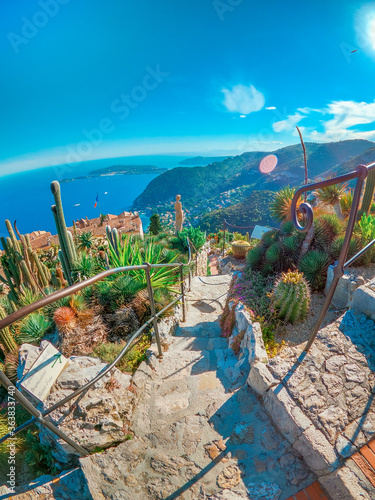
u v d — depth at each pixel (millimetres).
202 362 3057
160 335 3646
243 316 3383
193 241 11266
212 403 2463
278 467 1935
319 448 1807
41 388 2230
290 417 1999
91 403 2229
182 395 2582
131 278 4434
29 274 7117
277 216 7922
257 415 2289
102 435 2160
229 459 2023
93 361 2613
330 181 1735
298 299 3158
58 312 3598
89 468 2031
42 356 2295
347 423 1948
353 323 2738
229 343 3471
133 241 11508
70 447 2090
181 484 1903
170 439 2188
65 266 6195
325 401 2096
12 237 7027
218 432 2213
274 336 3148
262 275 4914
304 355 2494
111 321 3805
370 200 5609
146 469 2006
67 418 2164
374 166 1689
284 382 2260
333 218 5215
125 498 1860
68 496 1929
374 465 1721
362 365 2357
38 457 2441
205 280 7391
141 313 3996
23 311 1266
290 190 7617
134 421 2342
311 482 1826
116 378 2578
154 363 3018
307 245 4719
